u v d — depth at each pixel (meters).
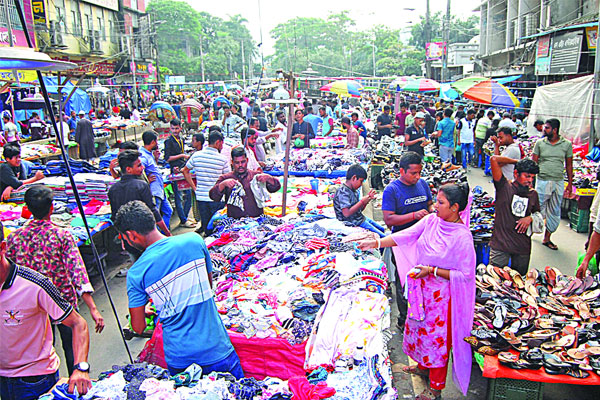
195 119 20.39
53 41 30.91
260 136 10.42
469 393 4.44
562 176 7.76
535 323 4.37
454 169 9.44
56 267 3.83
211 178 7.74
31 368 3.21
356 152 11.85
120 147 7.22
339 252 5.05
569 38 18.36
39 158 12.38
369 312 3.94
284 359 3.63
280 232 5.70
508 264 5.50
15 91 16.97
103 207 7.33
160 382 2.97
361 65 78.94
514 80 22.92
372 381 3.12
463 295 3.98
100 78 37.78
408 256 4.45
